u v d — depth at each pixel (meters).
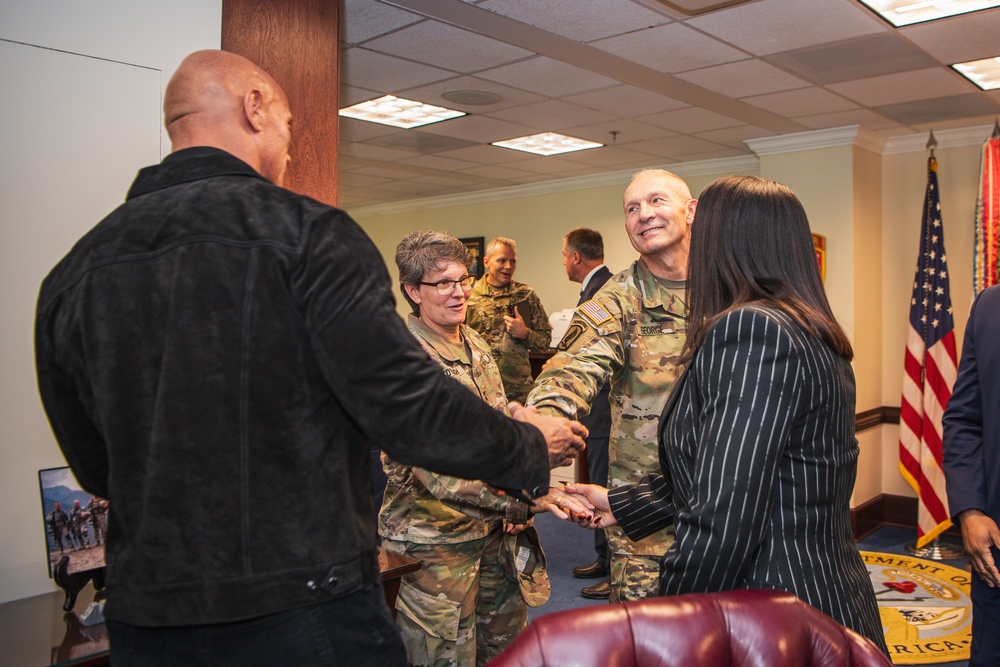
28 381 1.73
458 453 0.99
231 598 0.92
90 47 1.80
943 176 5.55
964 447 1.87
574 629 0.98
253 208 0.98
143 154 1.89
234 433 0.93
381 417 0.95
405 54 3.77
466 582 1.93
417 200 8.88
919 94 4.53
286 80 2.15
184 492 0.93
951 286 5.53
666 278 1.98
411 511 1.92
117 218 1.02
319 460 0.98
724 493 1.04
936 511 5.02
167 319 0.95
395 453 0.98
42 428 1.75
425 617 1.89
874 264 5.70
